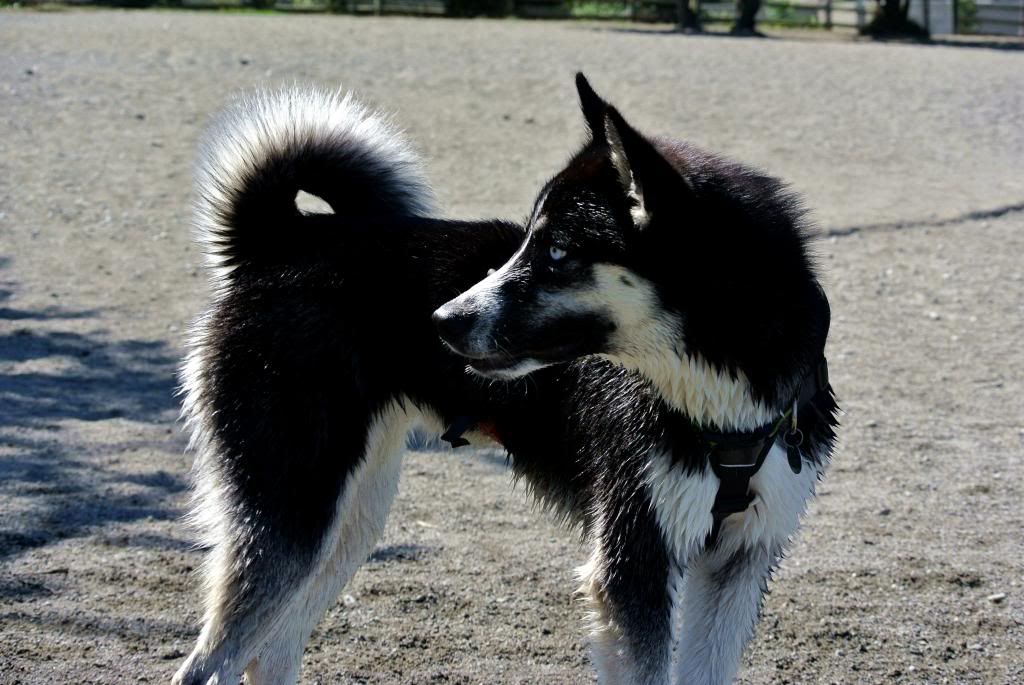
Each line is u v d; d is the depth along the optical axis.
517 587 4.39
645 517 3.18
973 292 8.48
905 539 4.76
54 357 6.71
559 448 3.50
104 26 21.25
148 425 5.79
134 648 3.86
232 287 3.66
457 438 3.59
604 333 3.15
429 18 28.50
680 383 3.13
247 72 16.12
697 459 3.15
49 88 14.53
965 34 30.42
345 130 3.79
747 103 15.59
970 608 4.24
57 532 4.61
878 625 4.14
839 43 24.83
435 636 4.06
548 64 18.30
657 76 17.50
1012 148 13.58
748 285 3.07
